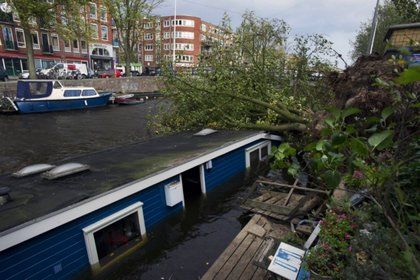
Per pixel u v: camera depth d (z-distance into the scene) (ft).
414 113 6.28
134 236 17.48
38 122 54.08
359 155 5.98
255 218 18.37
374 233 8.06
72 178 17.69
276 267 10.87
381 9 73.05
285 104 34.58
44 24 74.23
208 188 24.11
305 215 17.85
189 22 193.57
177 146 25.77
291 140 31.45
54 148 38.99
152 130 47.73
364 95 17.19
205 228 19.98
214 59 36.42
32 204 14.10
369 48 52.47
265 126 31.78
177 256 17.07
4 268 11.94
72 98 65.05
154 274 15.66
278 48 38.86
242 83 34.91
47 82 61.62
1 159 34.47
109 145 40.22
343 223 10.70
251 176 29.04
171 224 20.13
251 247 15.55
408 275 5.57
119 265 16.08
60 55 119.85
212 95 34.17
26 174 18.21
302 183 20.97
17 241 11.93
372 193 6.22
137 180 17.13
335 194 13.00
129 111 67.62
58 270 13.71
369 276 6.86
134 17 98.32
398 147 6.05
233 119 33.71
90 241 14.71
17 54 103.40
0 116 57.57
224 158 26.32
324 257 10.25
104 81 88.84
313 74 37.55
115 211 16.16
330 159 6.37
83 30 79.25
